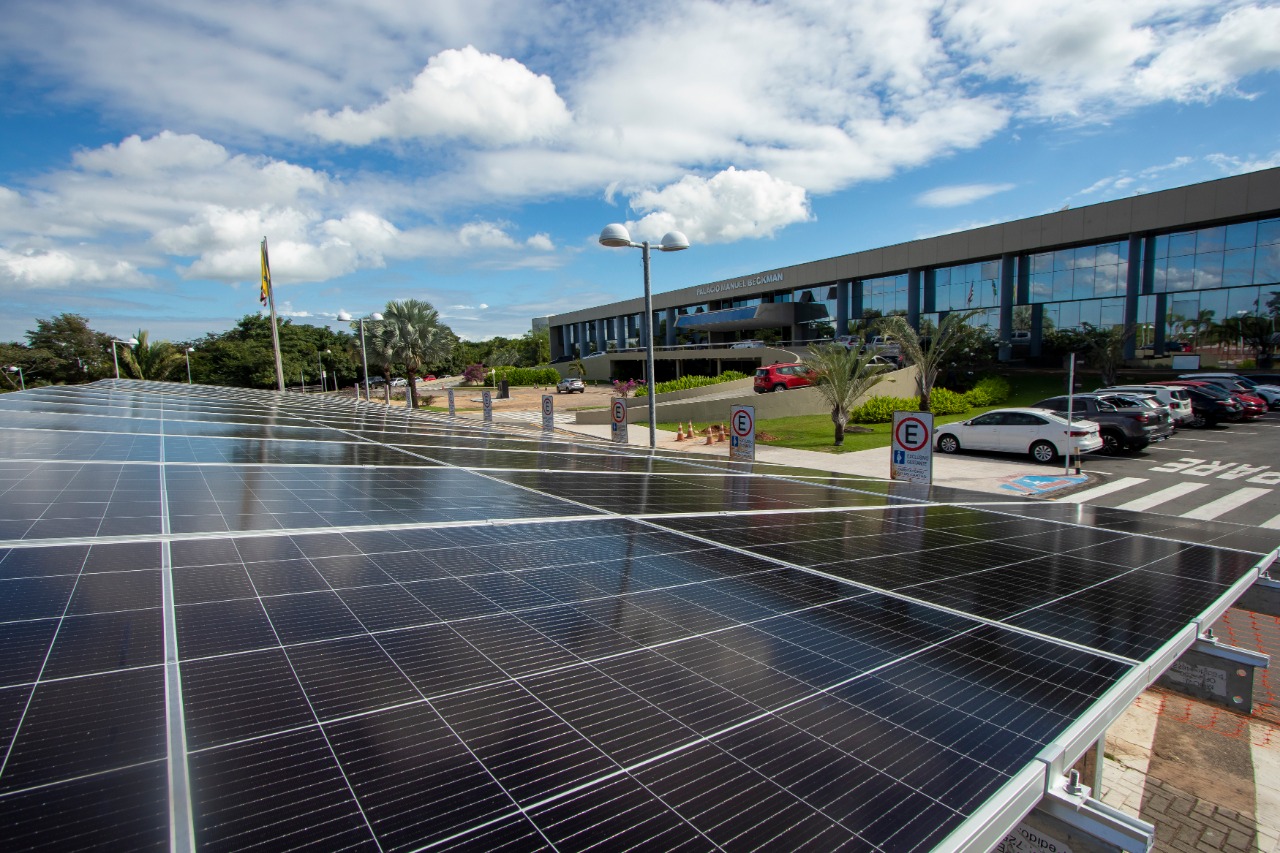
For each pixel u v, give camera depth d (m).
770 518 7.66
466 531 5.89
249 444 11.59
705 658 3.47
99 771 2.14
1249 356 37.50
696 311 85.19
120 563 4.16
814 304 65.88
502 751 2.49
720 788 2.36
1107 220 41.84
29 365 70.19
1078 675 3.53
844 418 25.50
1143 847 2.52
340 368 92.88
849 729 2.85
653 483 10.38
